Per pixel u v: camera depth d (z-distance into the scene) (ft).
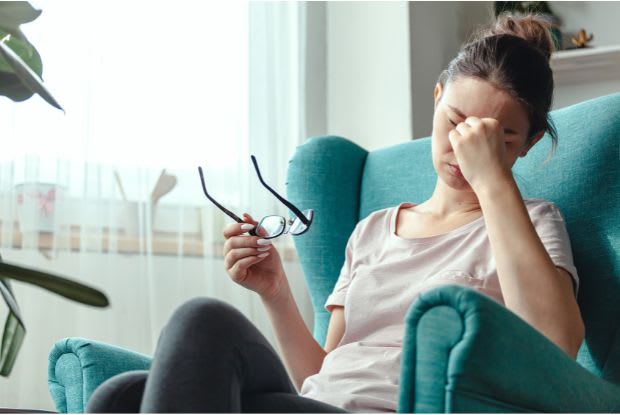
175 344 2.96
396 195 5.72
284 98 9.26
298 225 4.68
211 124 8.40
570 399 3.21
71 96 7.28
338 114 9.70
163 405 2.87
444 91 4.61
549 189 4.96
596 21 10.96
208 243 8.32
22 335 3.34
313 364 4.87
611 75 10.52
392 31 9.47
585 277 4.67
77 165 7.33
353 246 4.99
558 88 10.82
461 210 4.74
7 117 6.86
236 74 8.68
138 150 7.75
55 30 7.21
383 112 9.46
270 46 9.11
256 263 4.88
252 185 8.75
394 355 4.13
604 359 4.50
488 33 5.27
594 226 4.71
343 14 9.78
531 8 10.93
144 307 7.68
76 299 2.80
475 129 4.06
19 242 6.91
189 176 8.19
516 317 2.95
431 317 2.86
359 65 9.64
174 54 8.13
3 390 6.75
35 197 6.96
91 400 3.24
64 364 4.36
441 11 10.37
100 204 7.45
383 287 4.50
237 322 3.09
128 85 7.73
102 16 7.55
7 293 3.06
